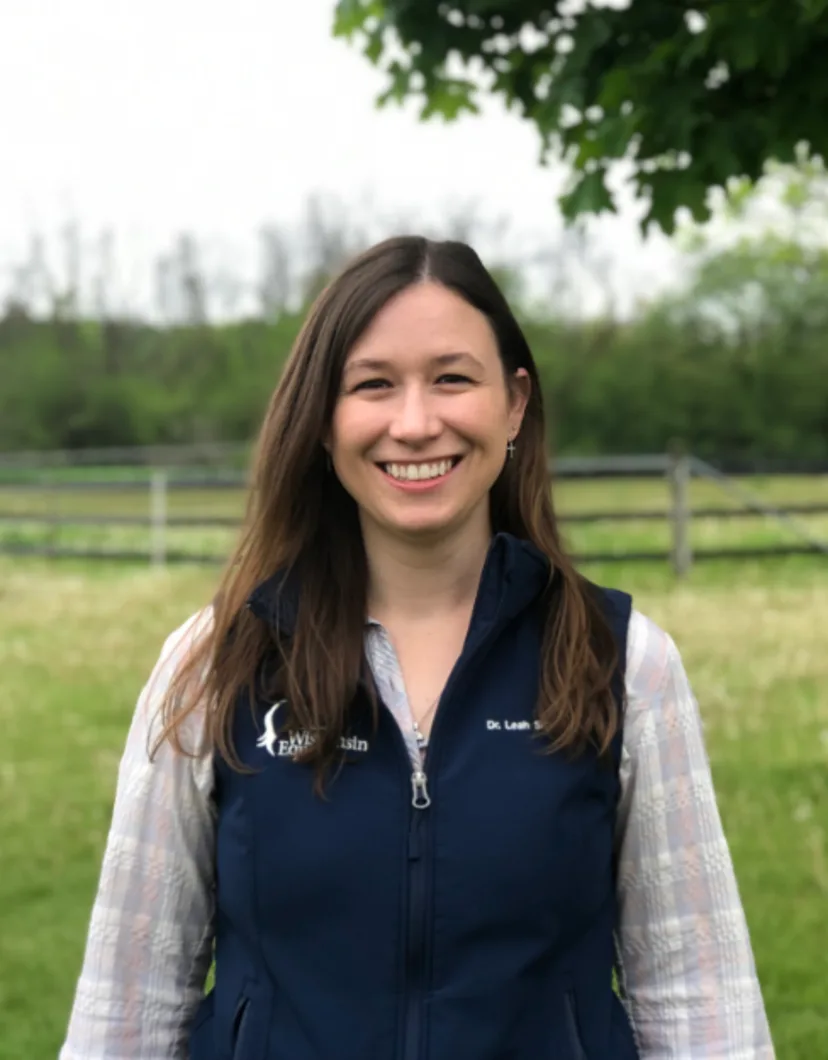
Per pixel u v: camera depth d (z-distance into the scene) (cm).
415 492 153
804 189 1338
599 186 380
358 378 154
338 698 147
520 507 169
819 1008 334
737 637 820
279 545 160
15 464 1750
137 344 4541
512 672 151
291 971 144
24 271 4681
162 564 1340
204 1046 152
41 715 683
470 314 155
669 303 3950
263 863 145
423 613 159
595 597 156
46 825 501
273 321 4425
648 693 152
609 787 149
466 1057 139
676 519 1152
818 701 650
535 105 425
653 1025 151
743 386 3675
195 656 155
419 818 143
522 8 408
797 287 3744
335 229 4575
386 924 141
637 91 359
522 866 141
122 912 153
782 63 336
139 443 4222
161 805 154
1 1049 327
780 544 1330
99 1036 151
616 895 156
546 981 144
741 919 152
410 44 425
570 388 3741
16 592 1159
